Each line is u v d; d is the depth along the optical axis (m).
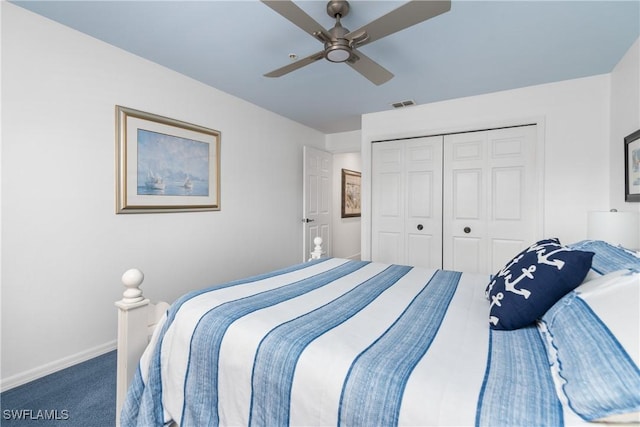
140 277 1.38
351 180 6.04
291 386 0.88
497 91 3.19
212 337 1.09
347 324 1.11
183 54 2.44
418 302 1.39
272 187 3.94
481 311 1.28
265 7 1.85
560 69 2.68
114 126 2.33
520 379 0.75
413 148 3.75
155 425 1.17
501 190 3.27
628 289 0.82
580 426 0.61
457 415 0.67
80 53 2.14
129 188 2.41
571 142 2.89
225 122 3.26
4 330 1.83
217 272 3.20
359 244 6.36
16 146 1.87
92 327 2.22
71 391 1.81
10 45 1.84
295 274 1.90
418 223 3.73
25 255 1.91
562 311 0.93
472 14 1.88
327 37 1.66
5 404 1.69
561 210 2.94
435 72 2.72
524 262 1.20
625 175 2.35
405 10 1.40
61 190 2.06
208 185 3.08
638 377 0.60
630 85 2.31
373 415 0.74
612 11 1.85
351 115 4.06
